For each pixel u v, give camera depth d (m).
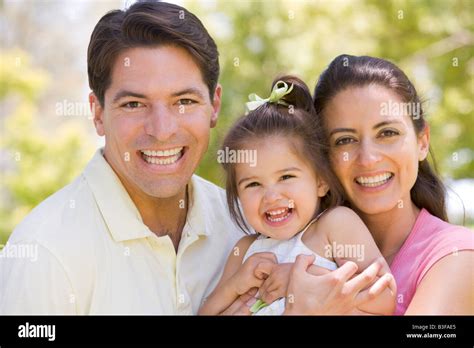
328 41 4.32
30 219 1.56
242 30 4.51
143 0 1.66
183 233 1.67
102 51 1.57
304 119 1.64
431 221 1.66
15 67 5.12
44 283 1.47
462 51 4.39
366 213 1.68
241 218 1.76
